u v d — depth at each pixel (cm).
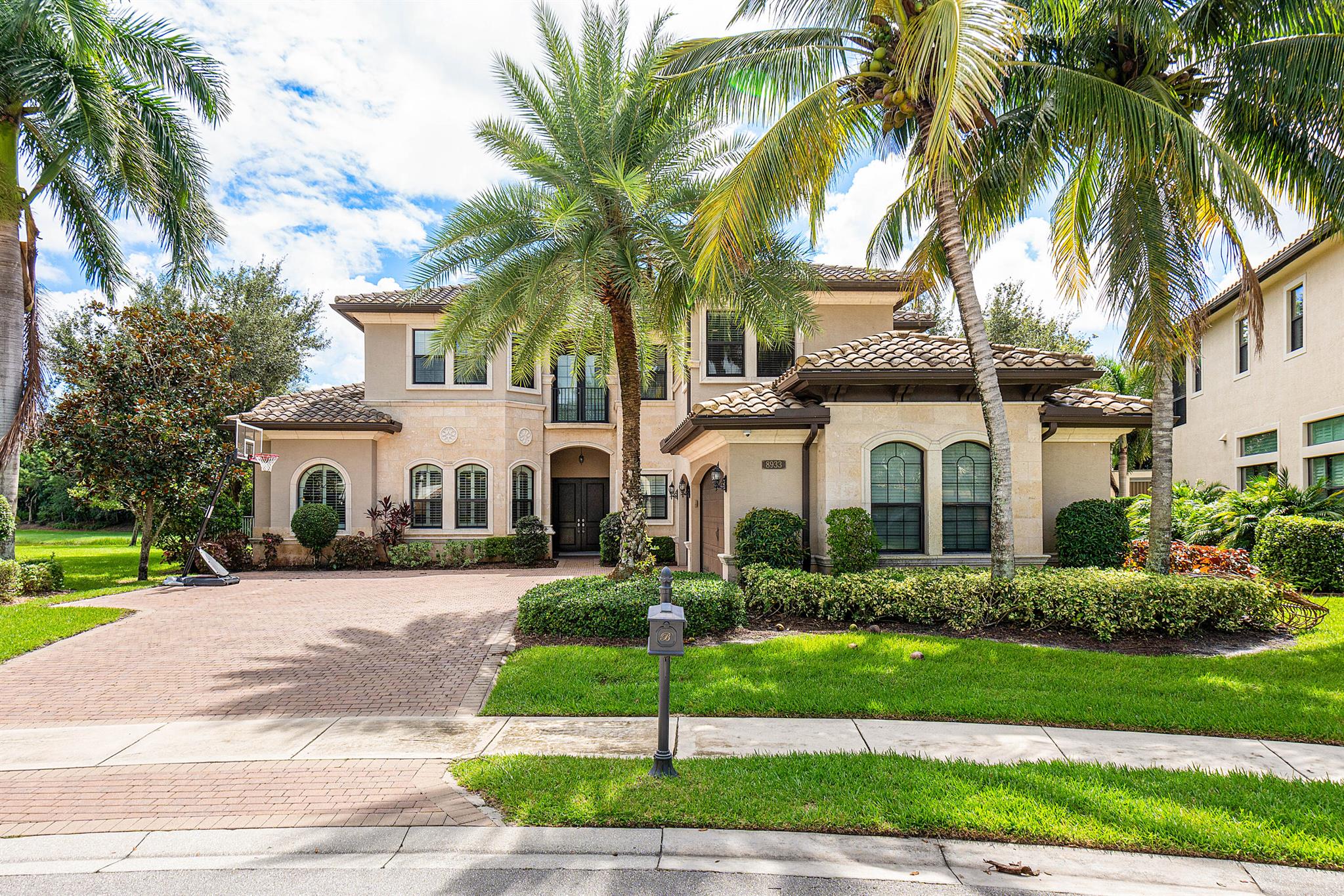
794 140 988
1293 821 446
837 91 1086
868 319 1956
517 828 452
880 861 411
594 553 2447
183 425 1697
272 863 414
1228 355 1983
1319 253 1584
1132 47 1086
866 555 1147
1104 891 379
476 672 848
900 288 1889
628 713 684
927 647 882
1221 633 961
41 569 1495
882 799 476
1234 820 447
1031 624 981
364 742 615
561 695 731
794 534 1210
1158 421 1120
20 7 1253
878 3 996
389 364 2152
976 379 1040
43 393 1505
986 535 1249
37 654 934
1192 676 773
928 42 817
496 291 1168
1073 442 1296
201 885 391
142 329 1700
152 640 1018
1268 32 1045
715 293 1159
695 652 880
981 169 1203
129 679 819
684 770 531
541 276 1128
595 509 2483
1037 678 766
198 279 1644
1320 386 1585
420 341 2164
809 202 1112
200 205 1600
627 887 385
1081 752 580
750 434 1279
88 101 1315
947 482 1252
